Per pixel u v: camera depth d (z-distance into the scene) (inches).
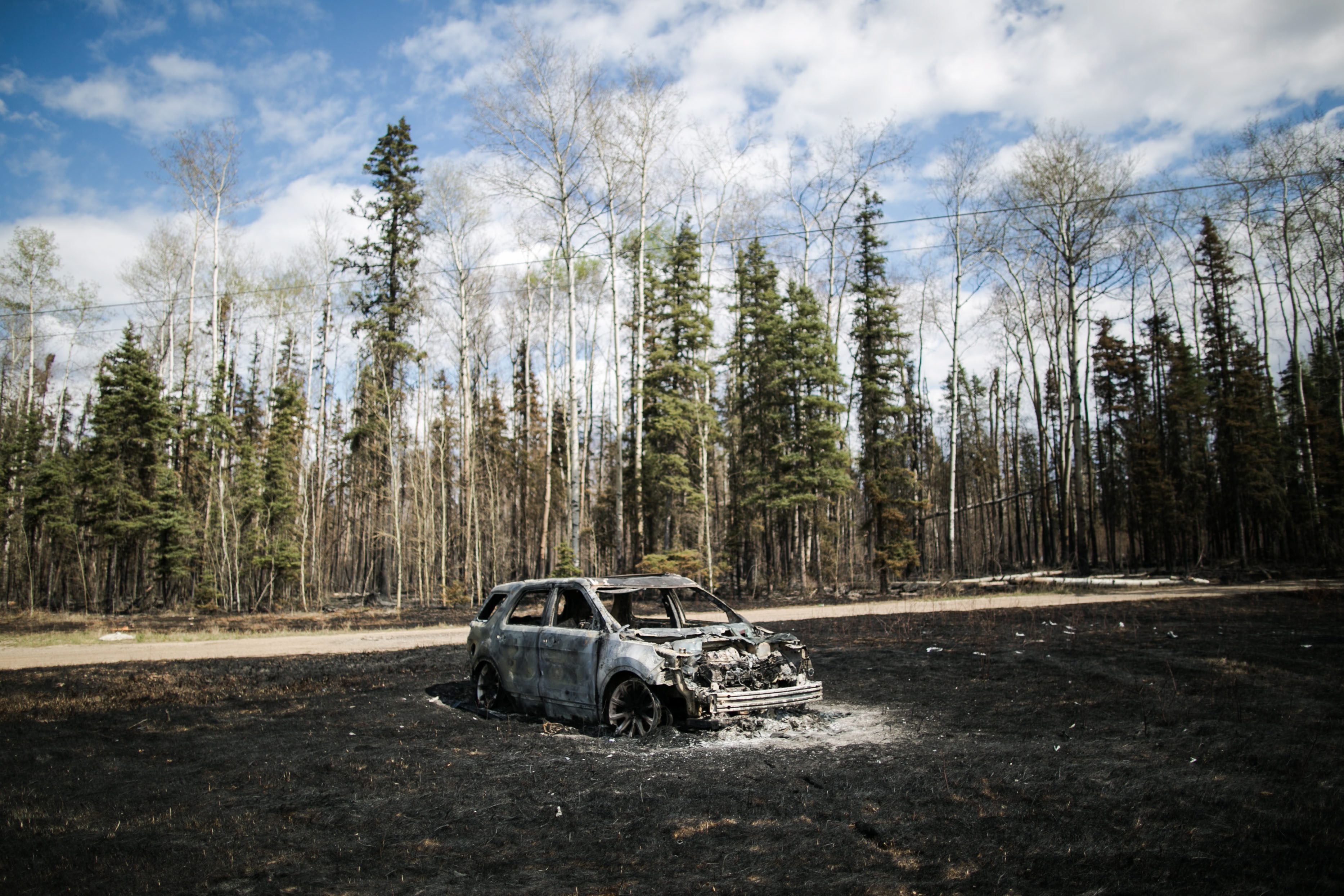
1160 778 231.9
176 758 287.1
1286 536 1611.7
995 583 1412.4
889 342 1434.5
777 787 235.5
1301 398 1523.1
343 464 2038.6
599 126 1121.4
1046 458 1942.7
